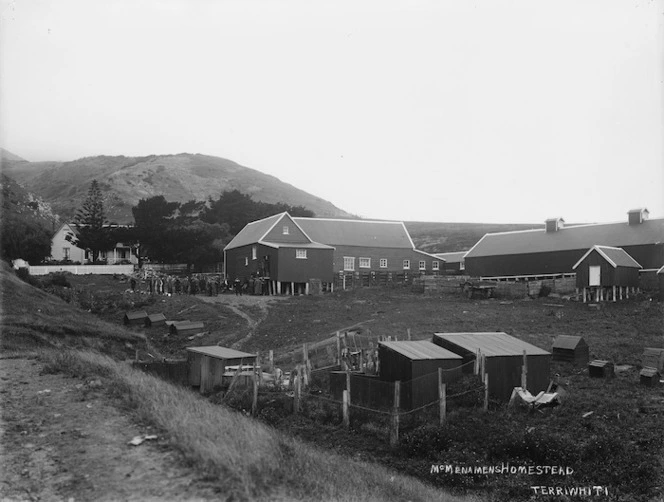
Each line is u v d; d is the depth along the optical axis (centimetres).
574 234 7881
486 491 2047
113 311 5788
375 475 1980
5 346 3148
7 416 1889
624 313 5441
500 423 2594
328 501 1566
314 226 8450
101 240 10006
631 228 7469
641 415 2677
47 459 1606
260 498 1462
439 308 5834
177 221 10800
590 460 2234
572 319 5188
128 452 1652
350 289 7419
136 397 2094
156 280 7106
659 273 6241
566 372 3509
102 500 1403
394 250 8631
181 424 1817
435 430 2445
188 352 3428
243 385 3098
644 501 1930
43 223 11469
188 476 1530
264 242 7419
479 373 2933
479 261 8362
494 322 5041
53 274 7306
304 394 2939
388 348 2997
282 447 1922
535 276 7869
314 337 4559
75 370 2448
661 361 3422
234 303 6194
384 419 2625
